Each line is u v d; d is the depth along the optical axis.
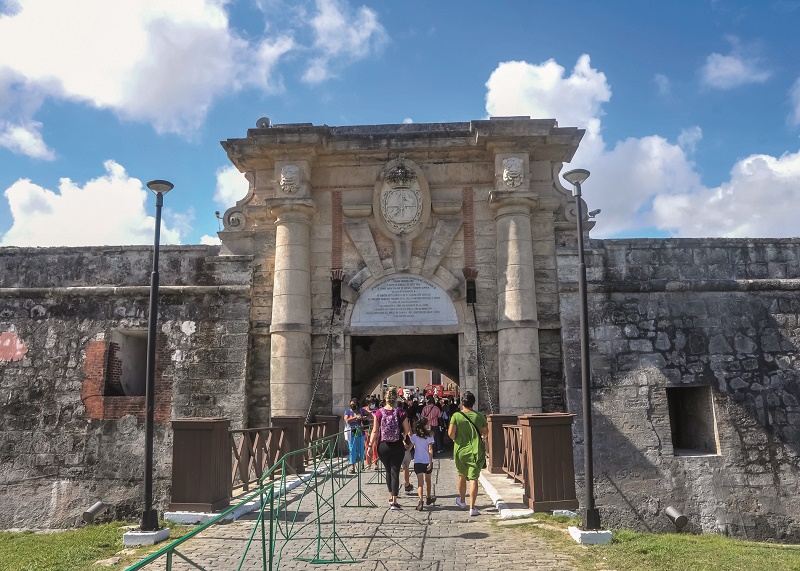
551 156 17.34
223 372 16.12
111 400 15.88
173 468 9.23
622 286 16.02
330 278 16.91
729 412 15.37
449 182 17.25
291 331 15.98
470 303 16.48
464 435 9.70
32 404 16.05
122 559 7.54
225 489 9.56
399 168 16.84
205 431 9.22
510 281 15.96
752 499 14.89
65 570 7.26
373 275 16.78
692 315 15.95
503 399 15.66
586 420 8.64
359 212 17.00
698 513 14.75
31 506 15.45
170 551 3.77
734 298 16.03
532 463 9.29
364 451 13.98
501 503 9.76
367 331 16.55
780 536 14.73
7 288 16.80
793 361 15.70
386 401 10.37
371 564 7.02
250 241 17.25
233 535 8.32
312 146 16.61
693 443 16.45
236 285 16.59
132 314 16.50
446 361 26.72
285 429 13.42
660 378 15.56
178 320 16.47
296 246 16.42
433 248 16.81
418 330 16.50
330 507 9.59
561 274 16.31
